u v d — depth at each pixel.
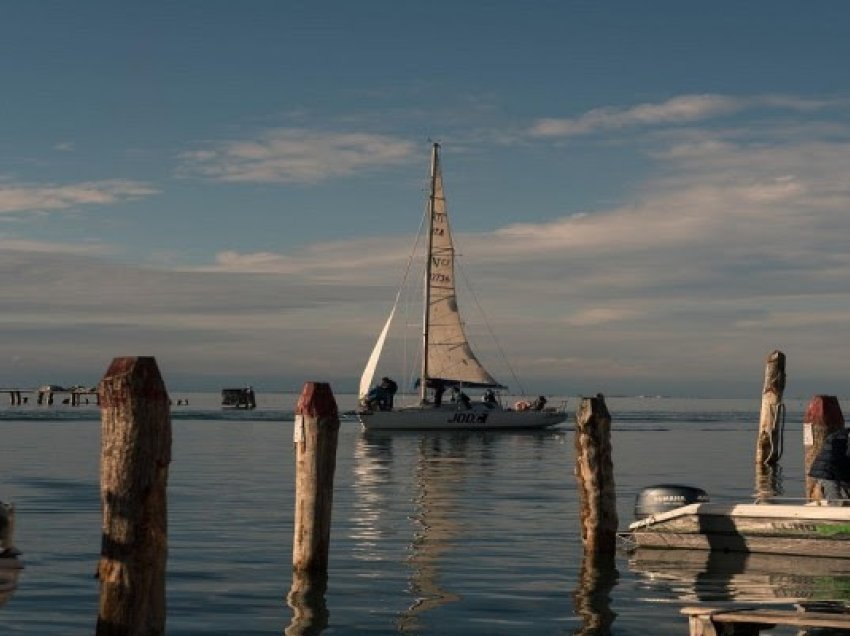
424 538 19.77
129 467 9.69
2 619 12.56
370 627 12.56
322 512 14.80
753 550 18.08
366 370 75.38
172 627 12.45
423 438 62.53
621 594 14.66
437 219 73.88
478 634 12.31
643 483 32.62
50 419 78.56
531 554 17.95
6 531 11.13
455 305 74.12
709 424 91.56
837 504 17.88
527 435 66.31
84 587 14.45
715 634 10.88
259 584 14.89
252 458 42.06
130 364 9.74
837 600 14.28
